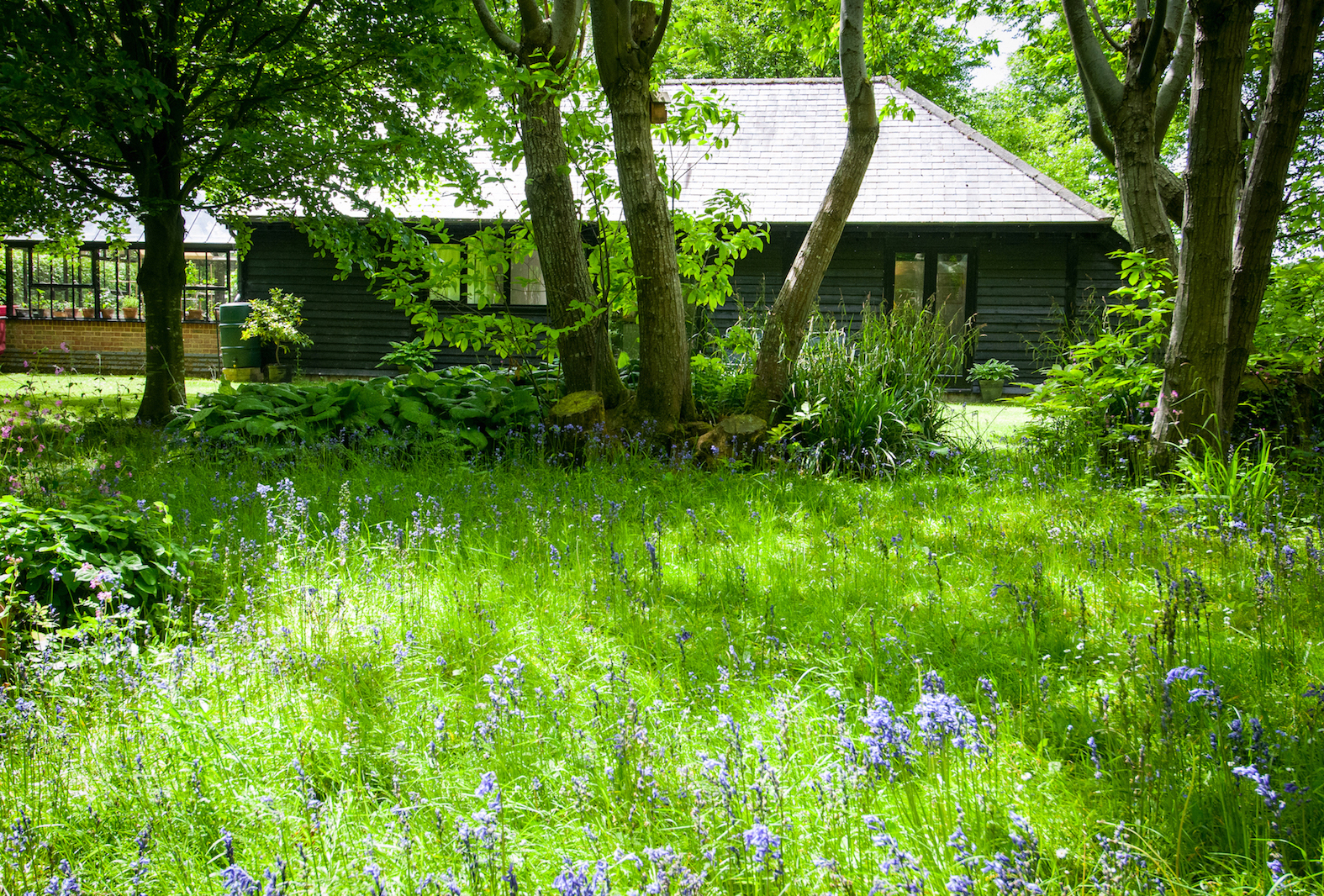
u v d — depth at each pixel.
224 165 11.36
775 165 18.72
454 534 4.82
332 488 6.17
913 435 8.30
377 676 3.12
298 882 1.91
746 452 7.88
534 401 8.61
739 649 3.41
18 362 21.83
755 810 2.09
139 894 1.99
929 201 17.28
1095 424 7.63
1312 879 1.92
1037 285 17.41
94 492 5.48
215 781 2.43
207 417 8.09
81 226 13.71
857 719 2.68
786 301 8.61
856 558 4.64
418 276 9.32
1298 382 7.67
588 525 5.18
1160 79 8.02
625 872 2.01
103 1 10.40
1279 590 3.85
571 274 8.55
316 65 11.30
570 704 2.88
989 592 4.05
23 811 2.18
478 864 1.92
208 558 4.26
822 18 11.59
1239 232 6.90
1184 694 2.67
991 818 2.11
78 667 3.03
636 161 7.84
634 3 7.76
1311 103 14.45
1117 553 4.52
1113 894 1.78
